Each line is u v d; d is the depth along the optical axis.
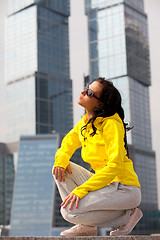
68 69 135.88
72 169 2.92
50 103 129.00
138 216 2.82
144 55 126.38
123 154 2.71
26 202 98.94
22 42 137.38
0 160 126.06
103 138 2.77
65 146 3.05
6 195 122.38
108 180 2.66
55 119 127.38
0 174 123.00
